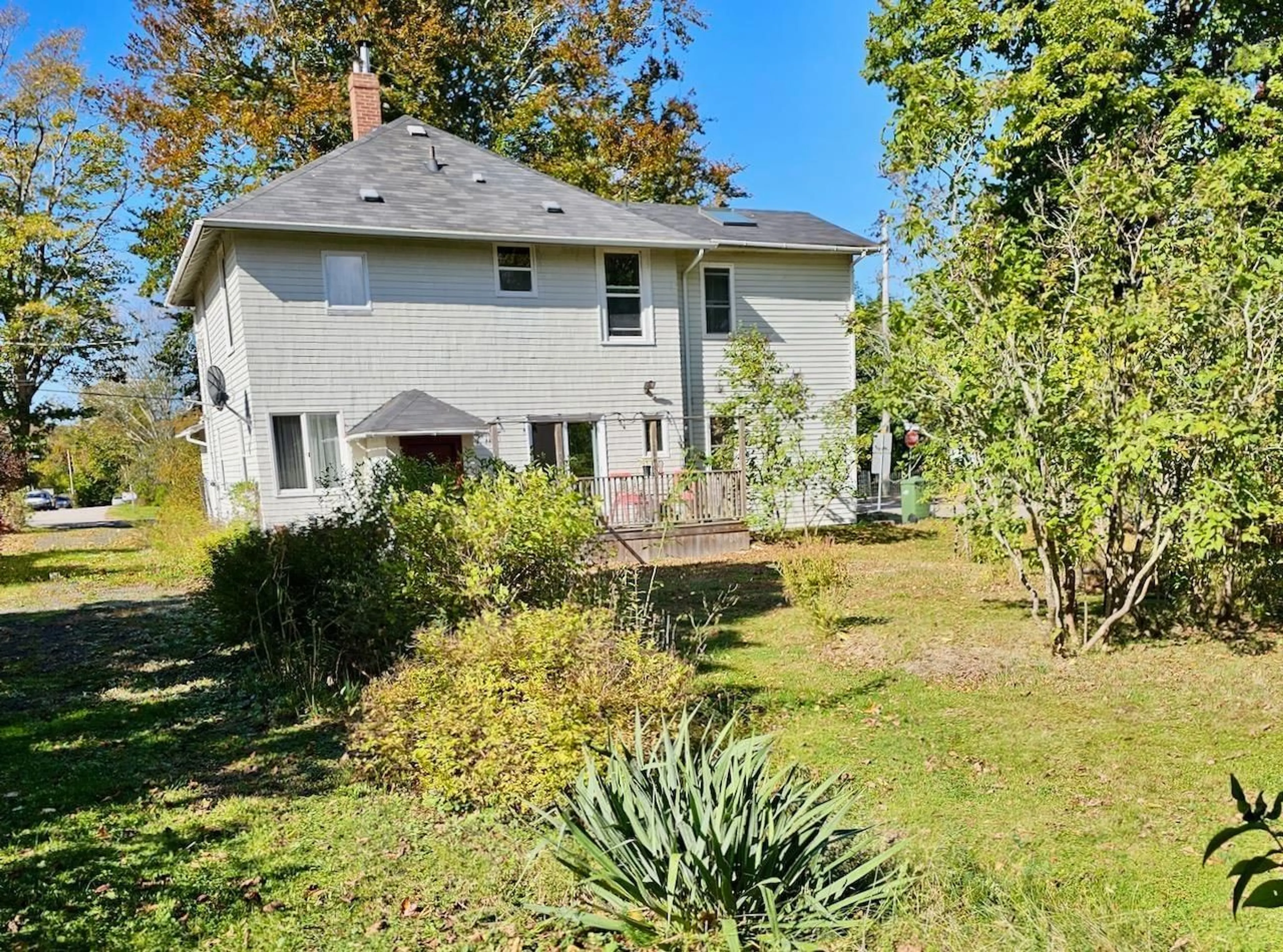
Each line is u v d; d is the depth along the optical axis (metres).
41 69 25.42
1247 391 6.02
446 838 4.01
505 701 4.39
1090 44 12.59
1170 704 5.67
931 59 14.76
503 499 6.70
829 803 3.30
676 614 9.27
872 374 16.80
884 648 7.40
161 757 5.22
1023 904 3.17
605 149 25.88
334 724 5.78
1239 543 7.13
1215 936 3.01
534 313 15.25
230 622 7.57
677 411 16.48
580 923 3.01
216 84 23.88
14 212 25.88
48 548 19.41
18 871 3.69
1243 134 11.69
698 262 16.64
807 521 16.75
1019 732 5.27
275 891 3.51
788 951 2.73
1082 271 8.25
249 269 13.26
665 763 3.48
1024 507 6.95
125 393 38.66
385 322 14.17
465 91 26.12
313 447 13.82
